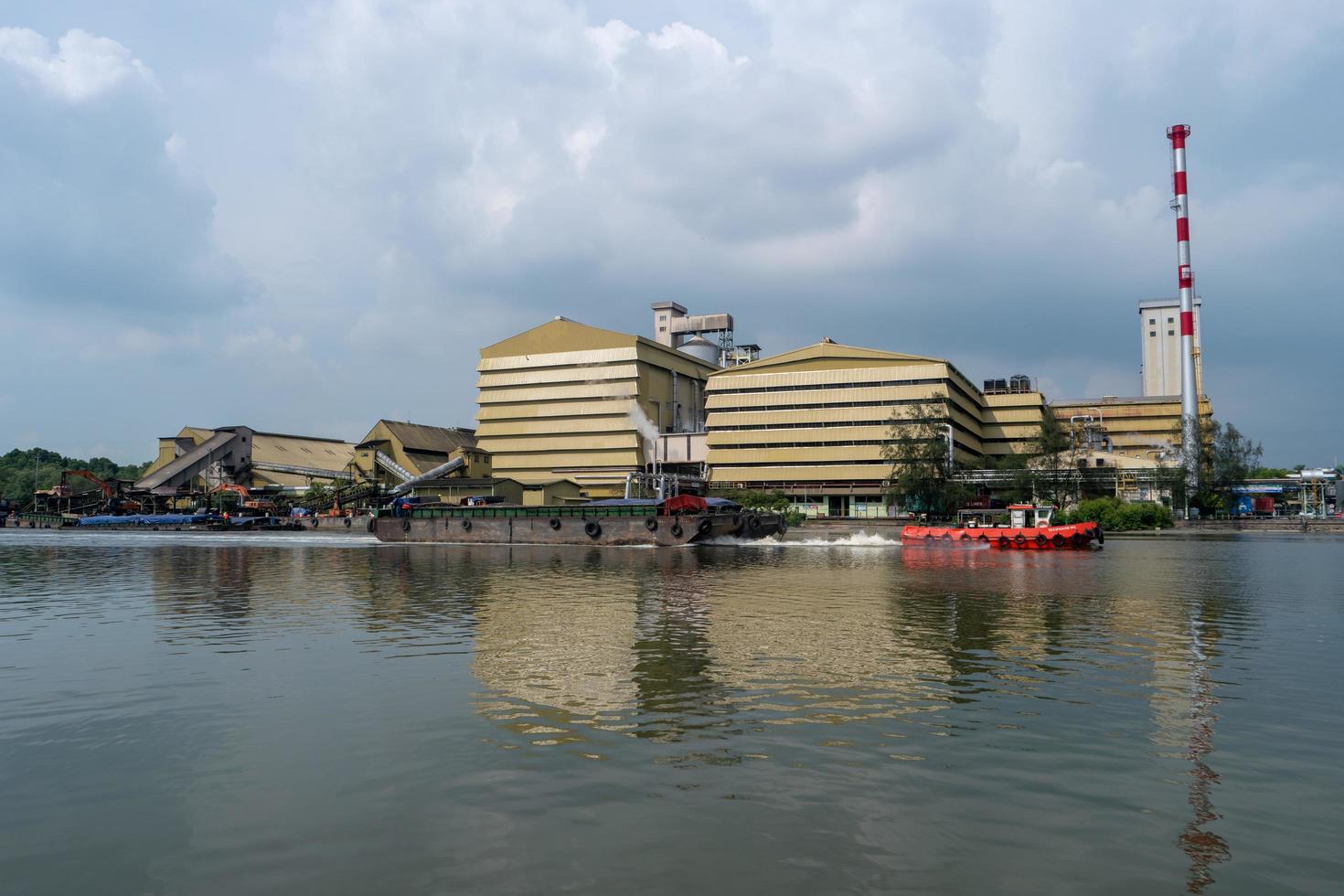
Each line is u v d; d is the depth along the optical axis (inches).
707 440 6333.7
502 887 372.8
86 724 628.1
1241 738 582.9
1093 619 1133.7
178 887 376.5
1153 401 7071.9
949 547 2967.5
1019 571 1942.7
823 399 5959.6
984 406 6712.6
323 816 450.9
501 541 3523.6
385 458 6766.7
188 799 477.7
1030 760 535.5
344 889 373.1
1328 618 1143.0
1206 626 1067.3
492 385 6993.1
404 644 957.2
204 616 1201.4
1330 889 371.2
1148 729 605.0
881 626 1067.9
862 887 370.9
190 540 3811.5
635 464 6505.9
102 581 1749.5
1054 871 386.9
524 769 520.1
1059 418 7199.8
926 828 432.8
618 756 543.2
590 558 2495.1
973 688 725.9
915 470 4626.0
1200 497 5157.5
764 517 3489.2
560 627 1071.6
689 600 1363.2
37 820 450.9
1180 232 6107.3
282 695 713.0
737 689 720.3
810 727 606.9
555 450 6756.9
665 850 406.9
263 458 7224.4
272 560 2466.8
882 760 534.9
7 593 1517.0
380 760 539.2
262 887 375.6
